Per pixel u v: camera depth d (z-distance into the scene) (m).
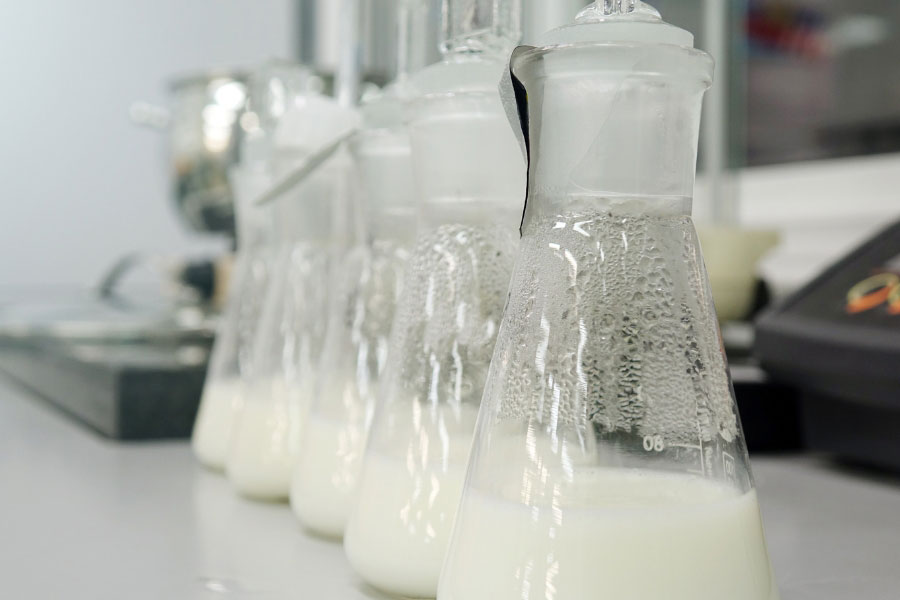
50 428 0.84
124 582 0.42
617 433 0.27
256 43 2.15
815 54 1.15
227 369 0.64
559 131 0.28
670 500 0.27
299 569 0.43
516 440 0.28
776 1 1.21
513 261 0.36
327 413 0.46
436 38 0.44
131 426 0.76
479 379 0.36
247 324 0.64
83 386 0.84
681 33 0.28
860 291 0.62
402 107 0.40
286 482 0.54
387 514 0.36
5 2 1.95
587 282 0.28
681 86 0.28
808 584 0.41
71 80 2.00
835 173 1.12
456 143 0.36
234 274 0.66
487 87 0.35
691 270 0.29
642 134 0.28
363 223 0.45
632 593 0.26
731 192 1.28
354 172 0.47
